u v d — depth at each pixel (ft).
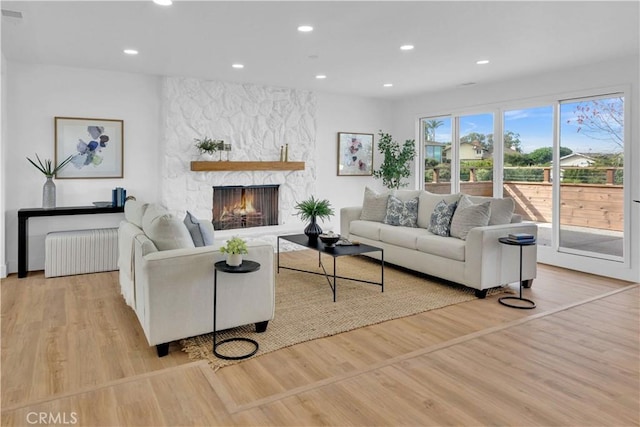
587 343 10.07
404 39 13.26
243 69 17.33
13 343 9.97
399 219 18.13
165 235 10.00
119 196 17.25
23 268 15.74
